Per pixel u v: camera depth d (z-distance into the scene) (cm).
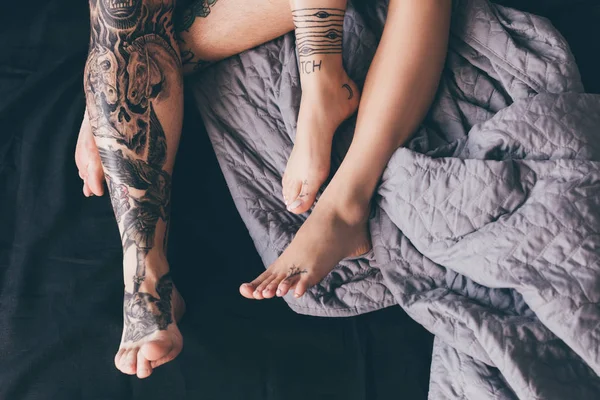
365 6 139
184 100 145
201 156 142
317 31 120
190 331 120
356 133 119
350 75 132
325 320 123
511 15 132
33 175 139
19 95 147
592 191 105
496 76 129
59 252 130
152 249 118
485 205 110
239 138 138
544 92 120
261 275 112
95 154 133
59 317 122
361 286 124
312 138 121
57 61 153
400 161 116
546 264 103
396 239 119
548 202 106
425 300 113
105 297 125
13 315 122
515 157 115
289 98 132
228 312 123
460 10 130
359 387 115
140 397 115
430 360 118
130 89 119
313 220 115
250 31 134
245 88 140
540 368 100
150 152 121
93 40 119
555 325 100
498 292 112
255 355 118
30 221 133
